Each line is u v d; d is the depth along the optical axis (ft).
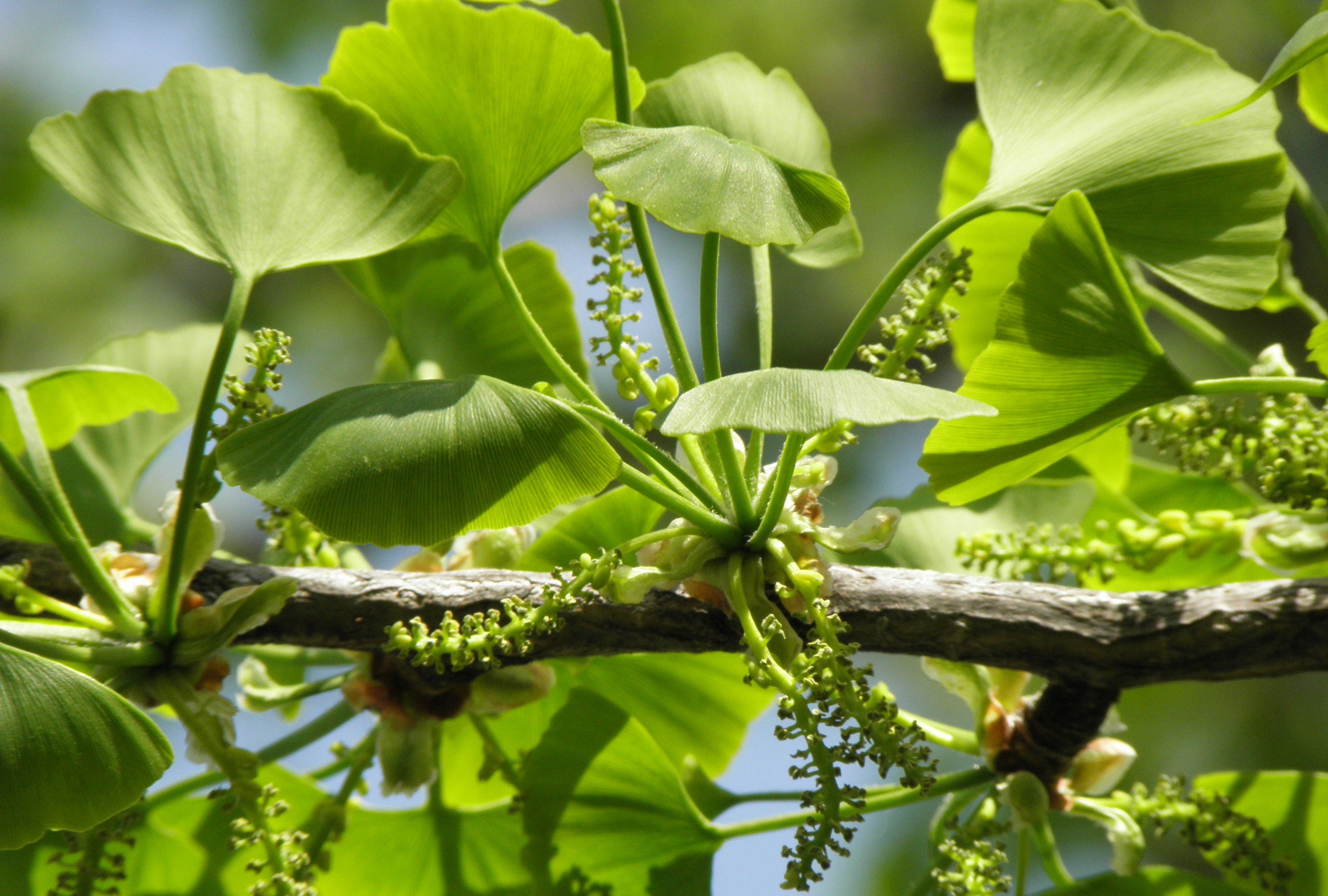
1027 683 2.24
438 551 2.25
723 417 2.05
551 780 2.26
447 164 2.19
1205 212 2.19
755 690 2.32
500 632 2.11
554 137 2.20
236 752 2.14
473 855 2.30
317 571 2.18
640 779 2.26
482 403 2.11
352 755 2.23
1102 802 2.24
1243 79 2.22
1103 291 2.12
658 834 2.26
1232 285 2.17
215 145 2.17
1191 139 2.20
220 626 2.15
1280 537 2.21
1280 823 2.26
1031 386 2.14
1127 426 2.20
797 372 2.07
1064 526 2.23
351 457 2.09
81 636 2.14
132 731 2.10
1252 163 2.19
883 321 2.16
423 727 2.23
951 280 2.15
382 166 2.18
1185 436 2.18
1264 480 2.16
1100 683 2.19
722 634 2.17
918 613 2.18
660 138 2.11
